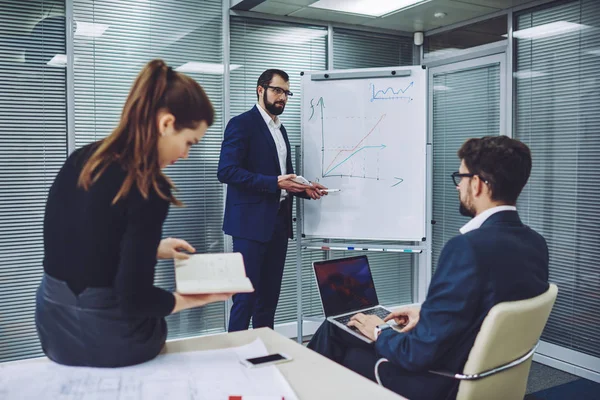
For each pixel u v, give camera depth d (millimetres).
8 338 3102
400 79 3291
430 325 1355
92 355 1129
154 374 1108
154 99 1078
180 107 1091
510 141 1440
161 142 1129
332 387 1070
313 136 3398
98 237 1074
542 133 3348
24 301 3127
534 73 3389
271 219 3000
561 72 3217
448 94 4074
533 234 1464
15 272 3098
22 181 3086
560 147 3236
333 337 1980
